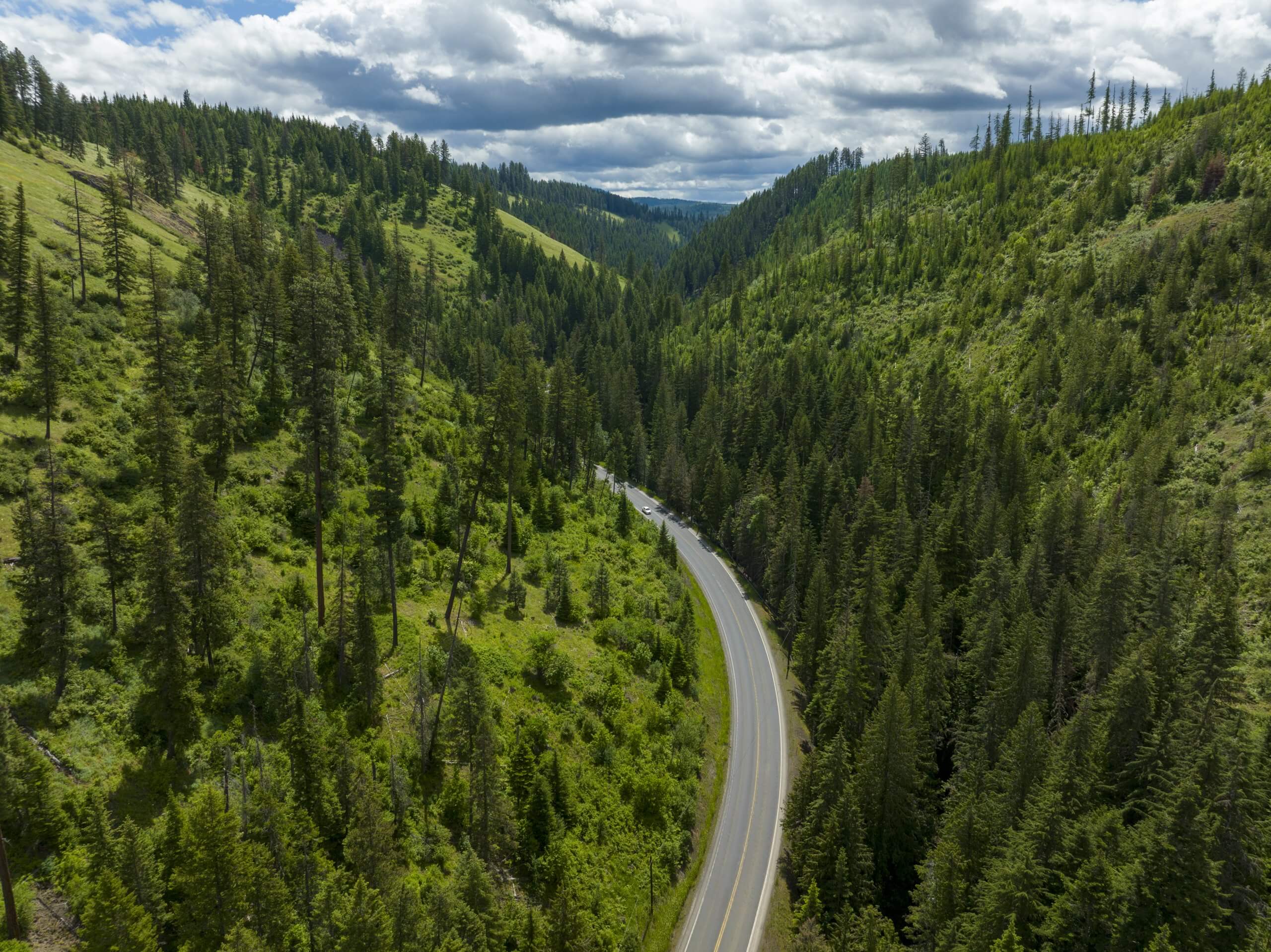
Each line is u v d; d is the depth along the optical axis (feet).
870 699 202.59
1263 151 499.10
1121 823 123.75
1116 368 375.25
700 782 192.54
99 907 81.41
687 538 362.74
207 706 134.62
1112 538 245.86
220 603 143.43
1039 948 121.39
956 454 351.25
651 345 586.45
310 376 163.73
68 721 119.96
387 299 347.36
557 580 228.22
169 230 419.95
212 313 250.78
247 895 95.55
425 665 166.71
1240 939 112.57
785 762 208.85
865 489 316.60
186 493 138.00
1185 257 419.54
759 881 168.86
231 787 118.93
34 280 233.35
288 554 186.29
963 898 140.05
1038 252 542.98
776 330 640.17
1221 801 117.19
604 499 347.56
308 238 353.31
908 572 255.91
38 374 185.88
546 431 344.69
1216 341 361.92
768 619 288.30
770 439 410.11
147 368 212.23
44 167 399.03
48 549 120.78
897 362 536.01
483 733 137.80
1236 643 159.53
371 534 203.10
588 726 180.55
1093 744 151.02
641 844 162.20
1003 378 442.50
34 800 102.58
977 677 198.08
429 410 315.78
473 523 250.16
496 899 129.08
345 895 104.22
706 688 232.73
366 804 114.42
